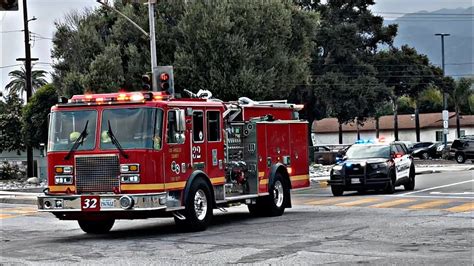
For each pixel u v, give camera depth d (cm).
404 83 8212
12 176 5638
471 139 7069
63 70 5412
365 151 3422
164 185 1886
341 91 7400
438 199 2938
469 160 7175
